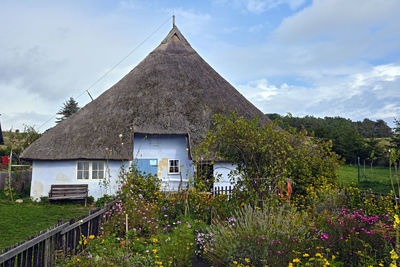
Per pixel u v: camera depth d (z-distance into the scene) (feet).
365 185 63.57
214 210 28.84
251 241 18.71
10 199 47.32
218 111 57.11
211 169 50.80
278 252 17.60
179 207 32.35
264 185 28.37
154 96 57.11
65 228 20.16
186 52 69.87
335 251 19.56
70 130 51.52
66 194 46.26
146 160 53.01
